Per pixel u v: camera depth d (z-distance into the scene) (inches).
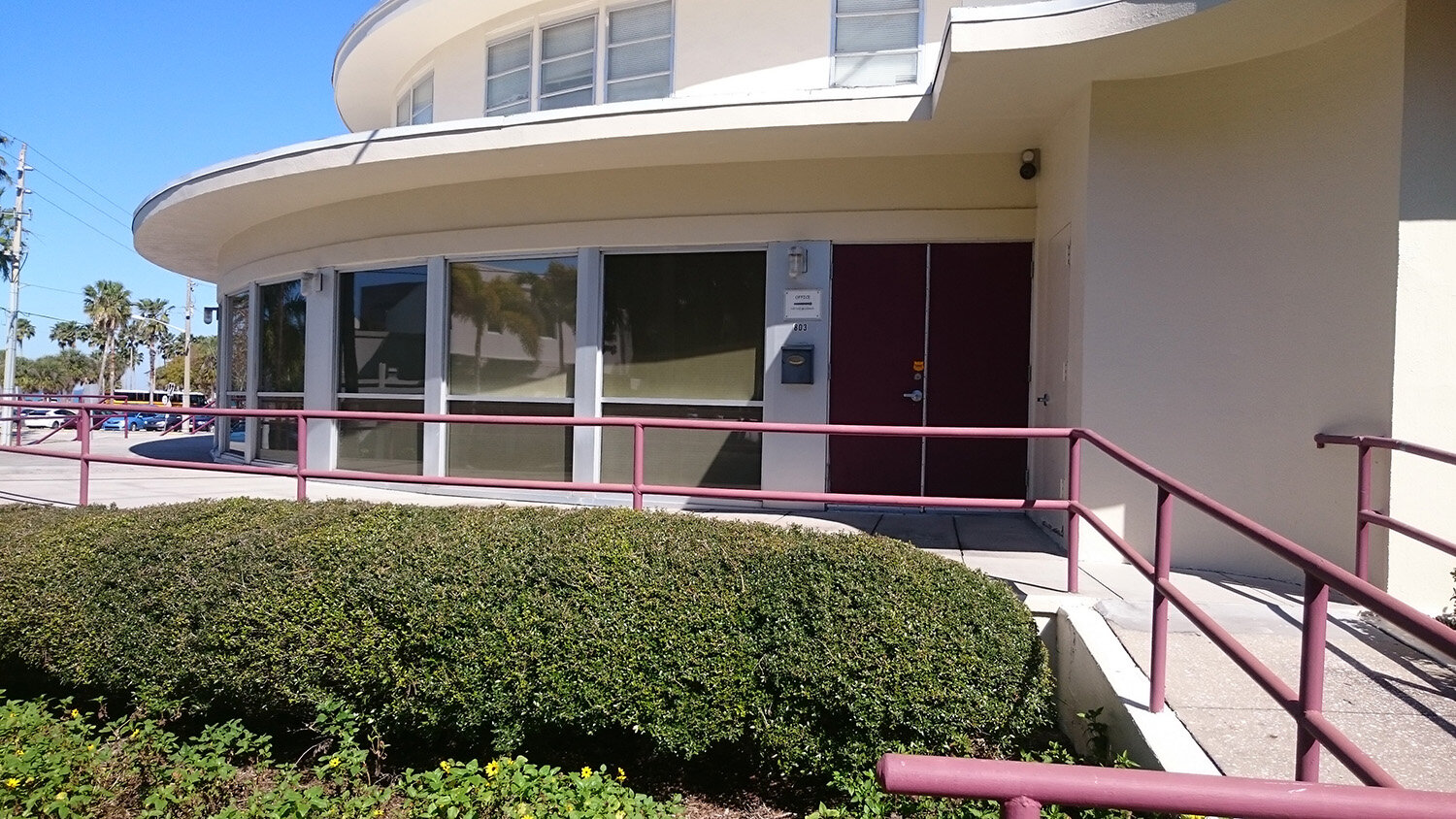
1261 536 90.3
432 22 369.7
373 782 134.4
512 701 129.0
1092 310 210.8
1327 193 187.8
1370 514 166.9
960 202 279.6
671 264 305.9
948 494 282.7
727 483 298.2
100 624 148.1
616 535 143.9
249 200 359.3
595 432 307.9
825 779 129.0
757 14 310.2
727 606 128.5
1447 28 172.1
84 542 161.0
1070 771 53.8
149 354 3137.3
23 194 1159.0
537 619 129.3
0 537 170.7
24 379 3006.9
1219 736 113.2
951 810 113.5
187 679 140.9
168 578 144.1
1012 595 143.0
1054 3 188.4
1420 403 172.9
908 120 242.7
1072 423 221.6
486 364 330.0
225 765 129.9
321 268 369.4
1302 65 191.9
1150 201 207.9
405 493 335.6
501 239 321.4
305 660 132.7
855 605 126.9
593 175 308.7
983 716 123.6
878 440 286.2
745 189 293.4
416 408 346.3
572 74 342.3
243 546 144.0
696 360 302.7
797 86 304.7
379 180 323.3
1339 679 130.5
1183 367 205.5
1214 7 171.3
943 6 293.3
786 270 289.6
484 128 276.2
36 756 130.0
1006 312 279.4
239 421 487.8
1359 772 69.6
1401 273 173.6
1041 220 264.8
